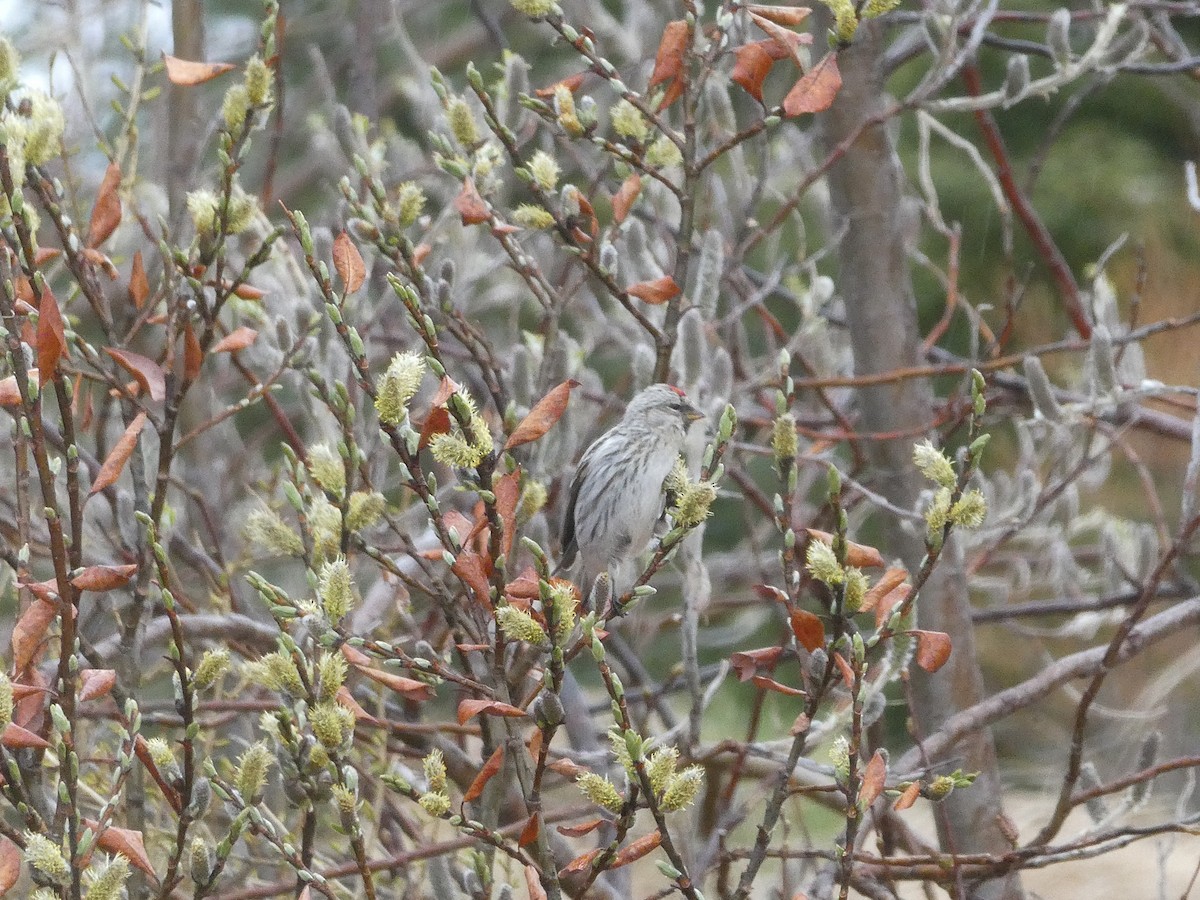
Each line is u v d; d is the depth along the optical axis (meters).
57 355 5.33
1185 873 15.08
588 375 12.99
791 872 11.02
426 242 10.12
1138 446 16.72
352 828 5.34
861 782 5.83
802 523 12.19
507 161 10.05
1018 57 10.62
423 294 7.45
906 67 25.67
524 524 7.84
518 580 5.77
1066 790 7.63
